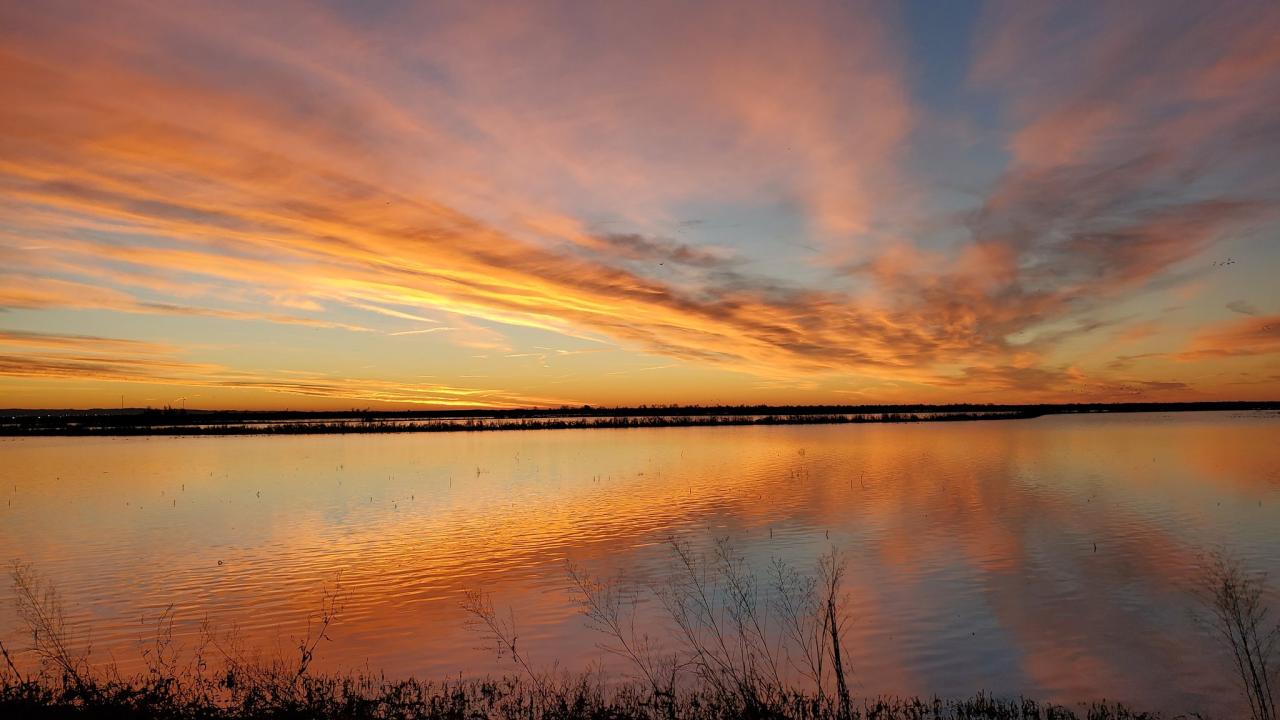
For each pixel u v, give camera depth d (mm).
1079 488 32500
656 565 18812
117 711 9344
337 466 46094
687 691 10867
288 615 15219
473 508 28641
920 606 15180
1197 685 11398
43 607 15719
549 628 14141
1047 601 15383
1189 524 23844
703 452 54312
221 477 40250
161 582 17891
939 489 32438
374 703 10188
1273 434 72750
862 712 10273
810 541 21406
